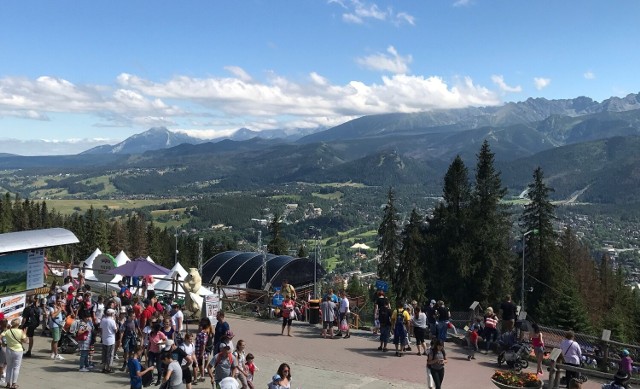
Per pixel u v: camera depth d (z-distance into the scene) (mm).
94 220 118938
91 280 36250
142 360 19828
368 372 20391
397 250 74312
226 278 45062
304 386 18641
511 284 60094
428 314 24844
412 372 20500
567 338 19297
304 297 46312
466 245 57156
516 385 16438
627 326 59719
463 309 57625
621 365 19938
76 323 21438
